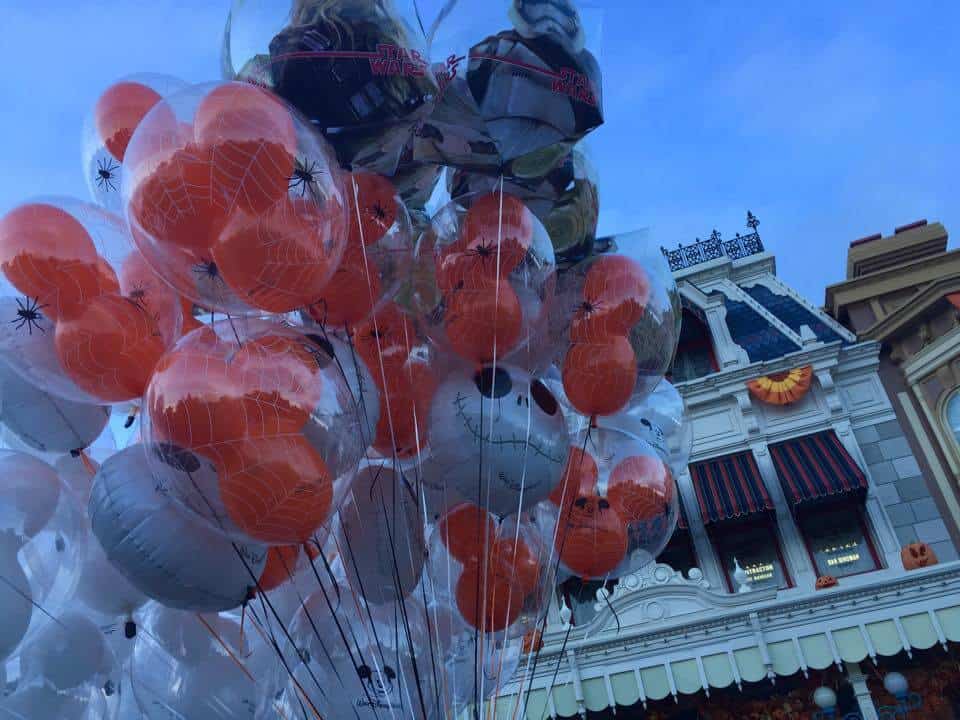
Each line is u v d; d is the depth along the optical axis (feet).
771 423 39.37
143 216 9.15
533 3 10.01
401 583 12.63
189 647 12.92
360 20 9.25
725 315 44.39
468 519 13.56
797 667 28.89
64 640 12.19
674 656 30.14
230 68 10.07
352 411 10.01
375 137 10.05
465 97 10.12
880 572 33.35
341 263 11.04
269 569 11.85
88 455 13.94
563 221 12.94
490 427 11.40
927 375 37.76
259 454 8.98
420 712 12.41
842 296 42.91
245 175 8.71
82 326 10.39
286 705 15.07
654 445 15.66
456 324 11.40
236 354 9.39
